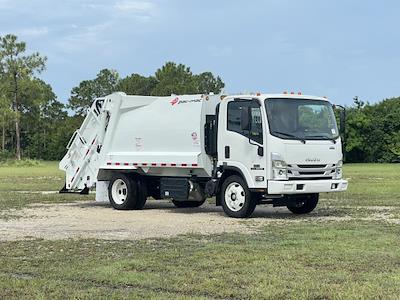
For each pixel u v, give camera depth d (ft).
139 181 58.70
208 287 24.03
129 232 40.93
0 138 348.38
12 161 245.65
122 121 60.03
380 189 82.28
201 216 51.75
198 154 53.11
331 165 49.47
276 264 28.43
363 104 272.92
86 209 59.21
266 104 47.96
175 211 57.31
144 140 57.88
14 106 282.56
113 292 23.56
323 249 32.35
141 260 29.55
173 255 30.94
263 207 60.44
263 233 39.45
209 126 53.16
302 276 25.72
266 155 47.47
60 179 120.47
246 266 28.07
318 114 49.85
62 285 24.80
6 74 276.21
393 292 22.76
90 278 26.07
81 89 406.21
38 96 291.58
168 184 56.39
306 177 48.26
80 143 63.62
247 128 48.14
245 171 48.88
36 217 51.21
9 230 42.24
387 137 261.85
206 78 342.44
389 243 34.17
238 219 48.80
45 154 338.75
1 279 25.91
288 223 45.09
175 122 55.31
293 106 48.80
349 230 39.91
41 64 282.15
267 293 22.85
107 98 61.21
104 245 34.86
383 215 49.98
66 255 31.63
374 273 26.20
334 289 23.27
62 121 383.24
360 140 261.03
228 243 35.17
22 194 78.18
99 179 61.67
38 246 34.63
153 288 24.26
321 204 61.41
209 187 51.88
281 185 46.96
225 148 50.44
